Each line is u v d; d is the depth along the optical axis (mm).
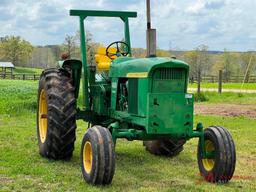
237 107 19578
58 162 8039
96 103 8430
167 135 6781
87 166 6699
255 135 11695
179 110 6676
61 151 7941
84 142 6711
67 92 7945
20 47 119312
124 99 7539
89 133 6559
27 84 33812
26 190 6199
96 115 8781
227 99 23844
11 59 119125
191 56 79438
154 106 6602
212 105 20578
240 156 9031
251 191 6395
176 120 6664
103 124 8414
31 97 20078
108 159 6312
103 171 6312
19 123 13383
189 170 7711
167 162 8359
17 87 27812
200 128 7004
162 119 6617
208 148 7113
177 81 6723
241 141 10750
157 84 6656
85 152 6727
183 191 6289
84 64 8617
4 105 16453
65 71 8414
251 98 24500
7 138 10586
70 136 7848
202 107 19516
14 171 7238
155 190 6312
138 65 6965
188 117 6715
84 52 8625
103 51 8570
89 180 6492
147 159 8602
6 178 6867
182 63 6699
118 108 7750
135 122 7027
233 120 14883
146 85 6684
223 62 78688
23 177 6945
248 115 16562
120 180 6883
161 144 8719
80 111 8711
